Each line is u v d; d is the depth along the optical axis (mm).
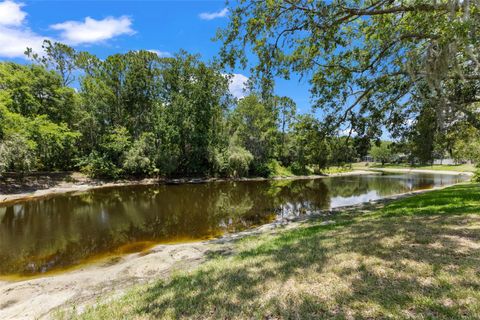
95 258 7234
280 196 18953
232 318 2777
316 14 6312
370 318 2504
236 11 6430
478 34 5562
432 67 6340
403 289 2943
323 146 11609
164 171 28406
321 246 4984
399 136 10836
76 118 26891
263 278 3707
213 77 32594
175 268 5305
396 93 10039
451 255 3766
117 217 12320
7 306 4180
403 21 7531
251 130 37781
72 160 25141
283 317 2701
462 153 17578
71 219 11953
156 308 3150
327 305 2811
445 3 5770
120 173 27094
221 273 4148
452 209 7500
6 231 9984
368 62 8617
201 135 31531
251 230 9398
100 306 3441
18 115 18953
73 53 29922
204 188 23828
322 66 8945
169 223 11203
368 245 4605
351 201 16391
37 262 6973
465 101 8625
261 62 7109
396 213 8172
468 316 2342
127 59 30234
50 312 3666
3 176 19812
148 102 31578
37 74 24719
